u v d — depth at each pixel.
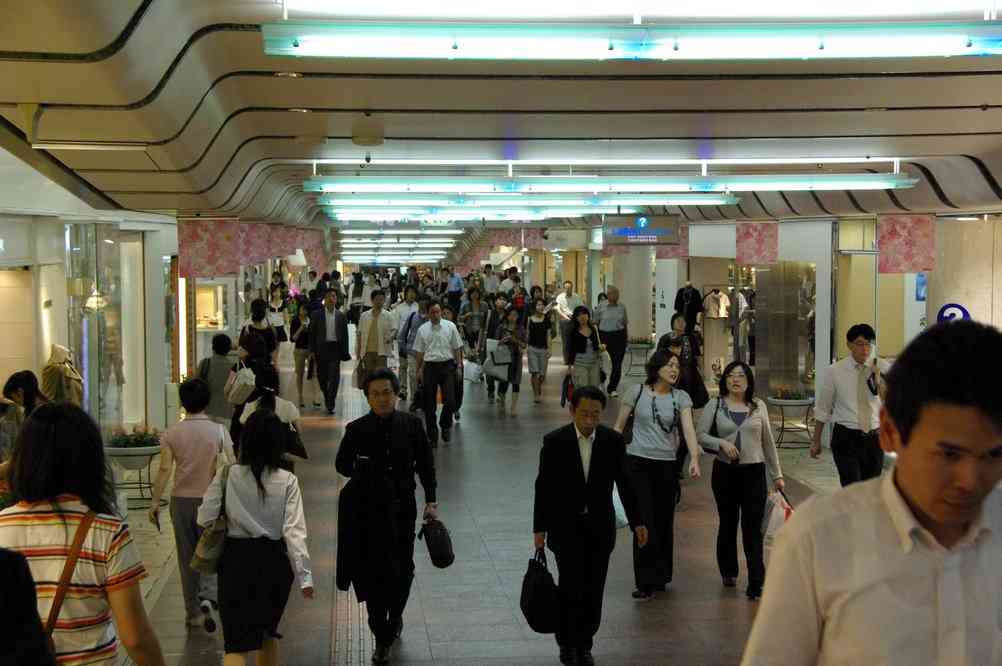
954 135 11.75
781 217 18.48
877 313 18.31
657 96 9.77
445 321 16.92
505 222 31.25
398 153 13.59
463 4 6.66
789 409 18.67
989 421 2.08
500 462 15.24
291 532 6.27
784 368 18.92
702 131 11.69
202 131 9.62
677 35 6.37
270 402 8.86
